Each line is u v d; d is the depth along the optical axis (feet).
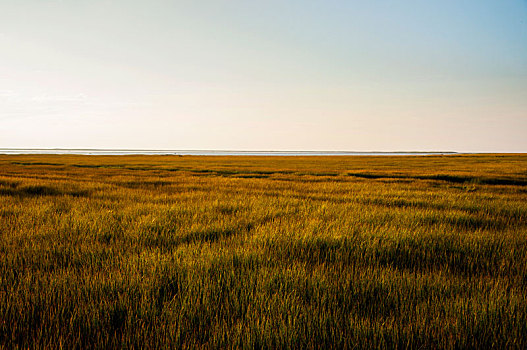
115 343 8.32
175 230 20.26
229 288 11.12
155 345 8.18
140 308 9.64
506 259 14.84
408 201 35.01
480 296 10.79
